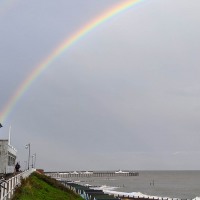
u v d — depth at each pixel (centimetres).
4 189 2156
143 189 18725
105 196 5903
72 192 5575
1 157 5388
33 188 3838
